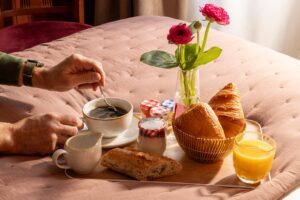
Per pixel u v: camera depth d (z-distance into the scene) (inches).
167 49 50.2
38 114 36.8
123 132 35.6
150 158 30.7
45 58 49.0
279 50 83.6
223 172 31.6
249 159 29.2
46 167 32.1
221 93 33.9
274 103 39.4
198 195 28.7
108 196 28.5
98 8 87.3
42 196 28.6
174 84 43.7
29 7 78.1
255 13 82.6
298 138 34.4
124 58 48.7
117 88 43.2
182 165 32.3
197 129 31.0
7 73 41.1
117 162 31.1
